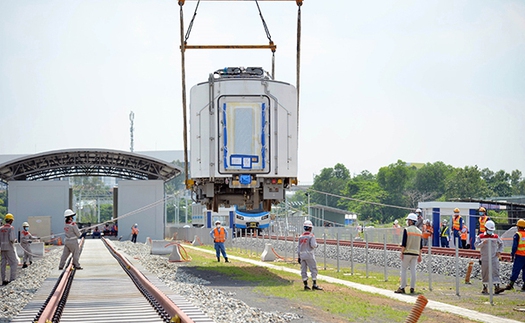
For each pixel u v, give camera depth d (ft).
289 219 267.39
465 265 93.35
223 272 96.94
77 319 50.24
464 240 126.41
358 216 461.78
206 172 84.12
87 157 264.72
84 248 190.39
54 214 256.32
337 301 61.98
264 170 83.97
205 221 275.80
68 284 77.41
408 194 460.14
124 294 67.36
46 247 222.07
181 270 100.78
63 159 264.52
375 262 116.98
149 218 265.54
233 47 93.56
